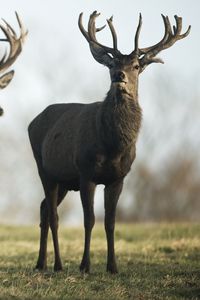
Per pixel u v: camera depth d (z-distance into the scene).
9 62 50.12
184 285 43.34
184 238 66.69
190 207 141.38
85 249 46.16
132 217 140.12
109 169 45.81
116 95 45.22
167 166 143.75
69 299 39.19
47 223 49.88
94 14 48.62
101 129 45.28
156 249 59.97
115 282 43.47
